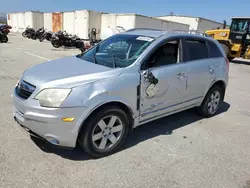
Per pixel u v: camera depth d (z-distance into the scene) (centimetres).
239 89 739
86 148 288
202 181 269
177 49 375
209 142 364
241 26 1391
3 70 786
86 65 325
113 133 310
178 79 367
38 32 2534
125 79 300
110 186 252
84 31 3123
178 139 367
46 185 246
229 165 304
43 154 299
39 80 278
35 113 264
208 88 438
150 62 333
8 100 482
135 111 321
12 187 239
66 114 262
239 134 399
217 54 453
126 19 2839
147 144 344
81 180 257
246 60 1722
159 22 3094
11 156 289
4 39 1891
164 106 362
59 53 1451
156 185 258
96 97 274
